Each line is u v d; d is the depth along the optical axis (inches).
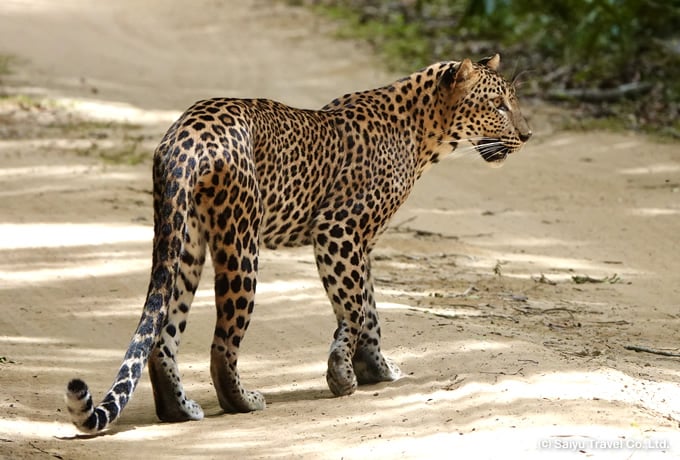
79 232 917.8
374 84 1658.5
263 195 582.9
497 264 913.5
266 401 597.0
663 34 1712.6
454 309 783.7
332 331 722.8
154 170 548.7
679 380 626.5
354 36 1971.0
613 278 896.3
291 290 804.6
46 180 1080.2
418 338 687.7
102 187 1067.3
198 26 2106.3
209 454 498.6
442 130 666.8
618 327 759.1
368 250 637.9
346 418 552.7
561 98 1549.0
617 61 1652.3
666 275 911.0
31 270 819.4
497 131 673.6
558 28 1815.9
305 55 1851.6
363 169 624.7
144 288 795.4
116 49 1878.7
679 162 1284.4
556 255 965.2
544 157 1310.3
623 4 1697.8
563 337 723.4
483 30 1911.9
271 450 502.6
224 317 562.6
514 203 1139.3
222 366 565.3
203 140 540.1
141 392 628.7
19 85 1530.5
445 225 1054.4
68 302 759.7
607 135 1395.2
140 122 1385.3
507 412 533.0
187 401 561.6
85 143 1249.4
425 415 543.8
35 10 2185.0
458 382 589.6
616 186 1196.5
